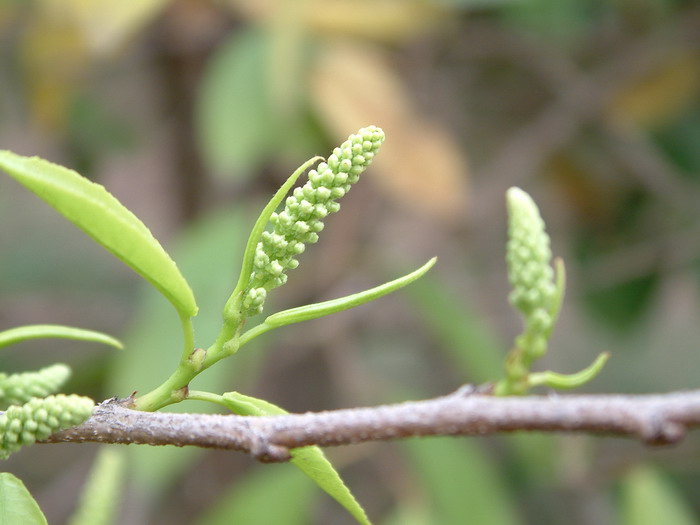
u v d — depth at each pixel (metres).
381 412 0.21
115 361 0.45
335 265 0.47
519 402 0.21
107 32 0.35
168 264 0.21
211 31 0.46
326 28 0.40
